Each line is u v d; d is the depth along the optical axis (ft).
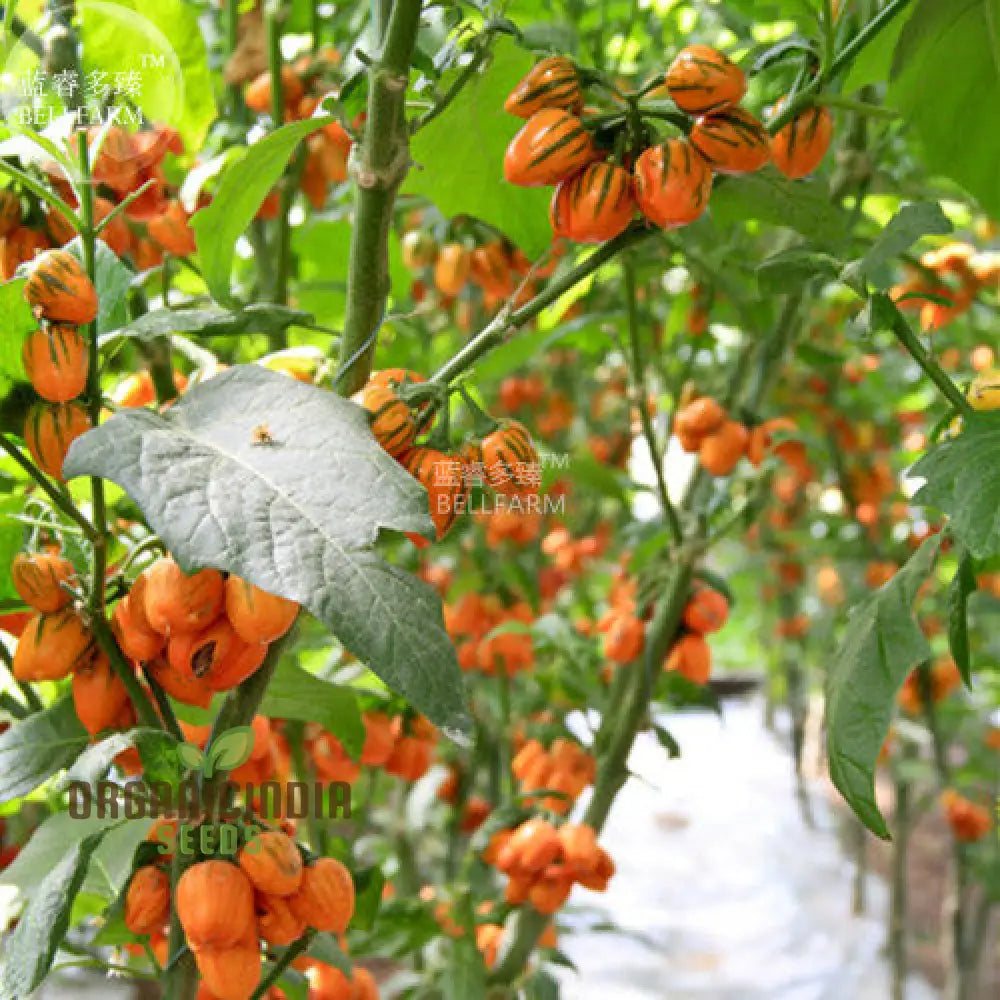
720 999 8.43
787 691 12.41
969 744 8.57
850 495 6.99
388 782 5.25
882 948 8.57
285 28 4.75
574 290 4.02
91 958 2.61
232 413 1.90
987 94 2.86
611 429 7.30
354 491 1.79
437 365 5.01
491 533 4.42
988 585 6.98
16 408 2.09
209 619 1.96
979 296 5.45
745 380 4.27
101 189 2.56
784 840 11.54
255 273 4.80
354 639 1.69
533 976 4.08
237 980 2.06
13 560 2.22
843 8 2.64
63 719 2.32
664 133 2.66
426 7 2.47
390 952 3.96
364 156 2.24
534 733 4.34
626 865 11.00
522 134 2.23
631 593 4.39
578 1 4.64
